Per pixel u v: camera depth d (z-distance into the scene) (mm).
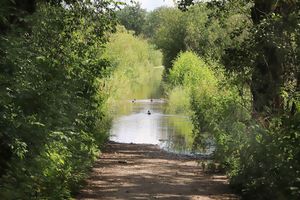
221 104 13906
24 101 6426
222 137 11578
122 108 35375
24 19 8133
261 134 8570
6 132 5621
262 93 11094
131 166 13125
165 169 12844
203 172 12406
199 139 17859
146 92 49719
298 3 10234
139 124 26891
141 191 9562
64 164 8094
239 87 12984
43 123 6664
